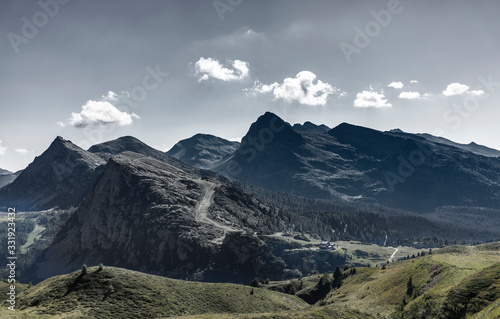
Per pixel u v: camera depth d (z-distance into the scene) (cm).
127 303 7512
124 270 9162
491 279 6238
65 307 7038
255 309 9475
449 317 5981
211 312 8312
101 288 7938
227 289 10231
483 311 5306
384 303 9200
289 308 10631
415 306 6781
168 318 6688
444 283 7762
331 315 7106
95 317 6638
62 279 8500
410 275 9956
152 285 8644
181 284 9556
